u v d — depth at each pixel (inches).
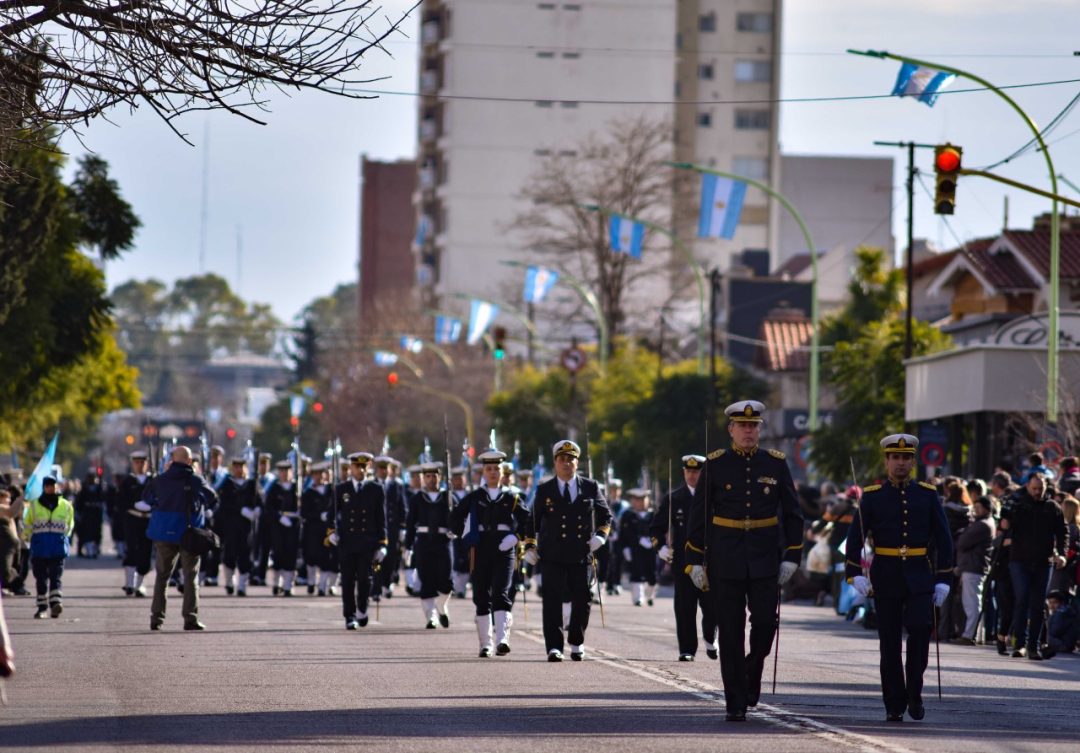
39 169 4202.8
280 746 1177.4
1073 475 2541.8
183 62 1456.7
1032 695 1638.8
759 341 7465.6
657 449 6176.2
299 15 1466.5
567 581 1884.8
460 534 1939.0
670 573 4101.9
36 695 1492.4
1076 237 5241.1
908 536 1373.0
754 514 1364.4
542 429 7116.1
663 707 1424.7
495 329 6230.3
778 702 1473.9
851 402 4879.4
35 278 4662.9
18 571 3041.3
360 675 1685.5
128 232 4864.7
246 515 3164.4
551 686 1595.7
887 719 1359.5
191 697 1481.3
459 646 2059.5
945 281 5526.6
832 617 2930.6
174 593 3184.1
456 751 1156.5
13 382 4776.1
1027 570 2126.0
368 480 2379.4
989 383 3944.4
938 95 3073.3
